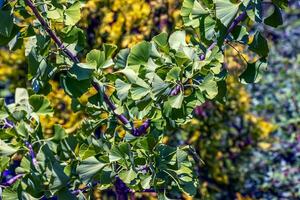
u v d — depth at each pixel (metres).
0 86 2.85
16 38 1.50
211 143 2.95
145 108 1.50
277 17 1.51
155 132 1.52
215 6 1.44
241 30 1.51
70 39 1.49
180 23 2.63
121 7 2.64
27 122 1.50
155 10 2.77
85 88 1.49
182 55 1.42
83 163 1.44
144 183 1.45
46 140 1.48
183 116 1.47
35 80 1.54
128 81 1.49
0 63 2.74
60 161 1.47
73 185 1.49
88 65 1.49
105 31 2.70
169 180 1.51
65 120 2.59
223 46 1.52
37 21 1.50
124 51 1.53
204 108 2.93
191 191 1.48
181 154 1.45
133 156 1.45
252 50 1.51
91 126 1.58
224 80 1.50
